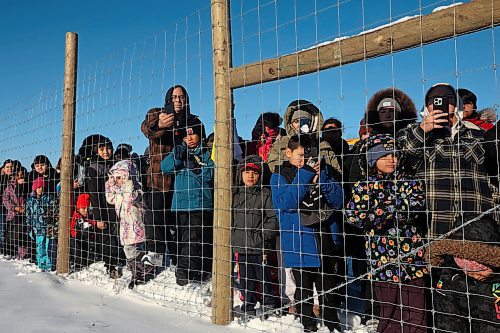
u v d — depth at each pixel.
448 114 2.40
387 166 2.44
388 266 2.45
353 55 2.42
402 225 2.45
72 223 4.89
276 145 3.44
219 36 3.09
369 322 3.02
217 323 2.97
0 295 3.74
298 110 3.29
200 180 3.93
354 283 3.24
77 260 4.94
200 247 3.99
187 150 3.97
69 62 5.01
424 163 2.45
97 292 3.93
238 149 3.67
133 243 4.19
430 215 2.41
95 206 4.59
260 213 3.27
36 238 5.38
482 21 1.99
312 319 2.82
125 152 5.06
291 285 3.30
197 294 3.68
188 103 4.21
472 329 2.13
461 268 2.12
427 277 2.52
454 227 2.26
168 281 4.14
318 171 2.86
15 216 6.07
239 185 3.33
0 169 6.69
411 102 3.12
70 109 4.96
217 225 3.04
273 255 3.48
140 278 4.23
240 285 3.36
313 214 2.85
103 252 4.69
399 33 2.25
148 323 2.97
